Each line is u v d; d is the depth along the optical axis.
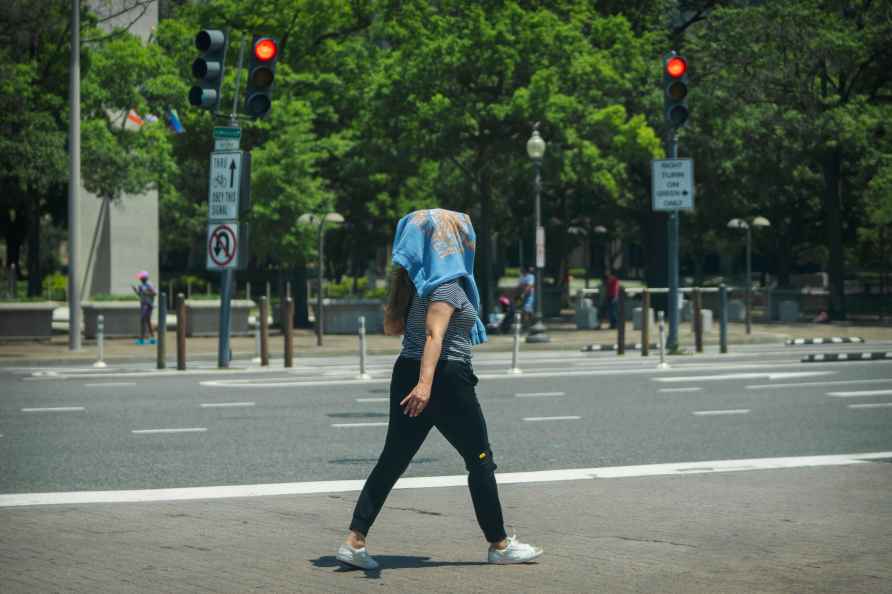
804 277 109.00
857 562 8.92
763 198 68.25
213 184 29.28
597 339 44.78
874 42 64.12
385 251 122.56
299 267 59.41
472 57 50.34
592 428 17.86
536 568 8.72
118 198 51.44
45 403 21.30
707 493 12.16
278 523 10.59
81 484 12.88
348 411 20.12
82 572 8.62
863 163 65.19
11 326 44.12
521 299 52.34
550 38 50.53
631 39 54.38
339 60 59.66
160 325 29.73
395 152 53.03
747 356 33.81
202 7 58.09
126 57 49.66
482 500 8.80
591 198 79.94
